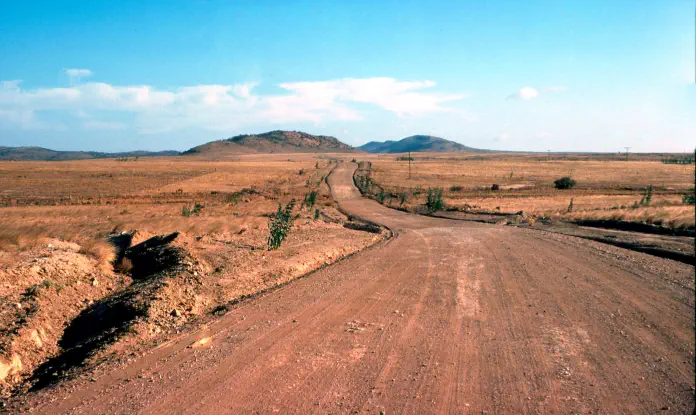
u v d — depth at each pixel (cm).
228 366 737
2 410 612
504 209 4262
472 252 1847
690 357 727
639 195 6169
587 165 15112
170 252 1499
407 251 1911
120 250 1730
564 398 608
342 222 3444
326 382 673
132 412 594
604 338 824
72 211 3731
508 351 780
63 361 809
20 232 2070
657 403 586
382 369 717
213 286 1259
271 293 1218
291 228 2675
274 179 9569
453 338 849
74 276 1285
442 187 8025
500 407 588
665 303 1027
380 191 7019
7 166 12256
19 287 1109
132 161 18138
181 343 850
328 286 1282
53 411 604
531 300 1095
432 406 595
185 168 12550
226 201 5356
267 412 587
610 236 2114
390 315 1000
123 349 825
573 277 1323
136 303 1015
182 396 635
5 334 829
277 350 803
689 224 2183
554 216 3269
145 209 4056
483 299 1116
